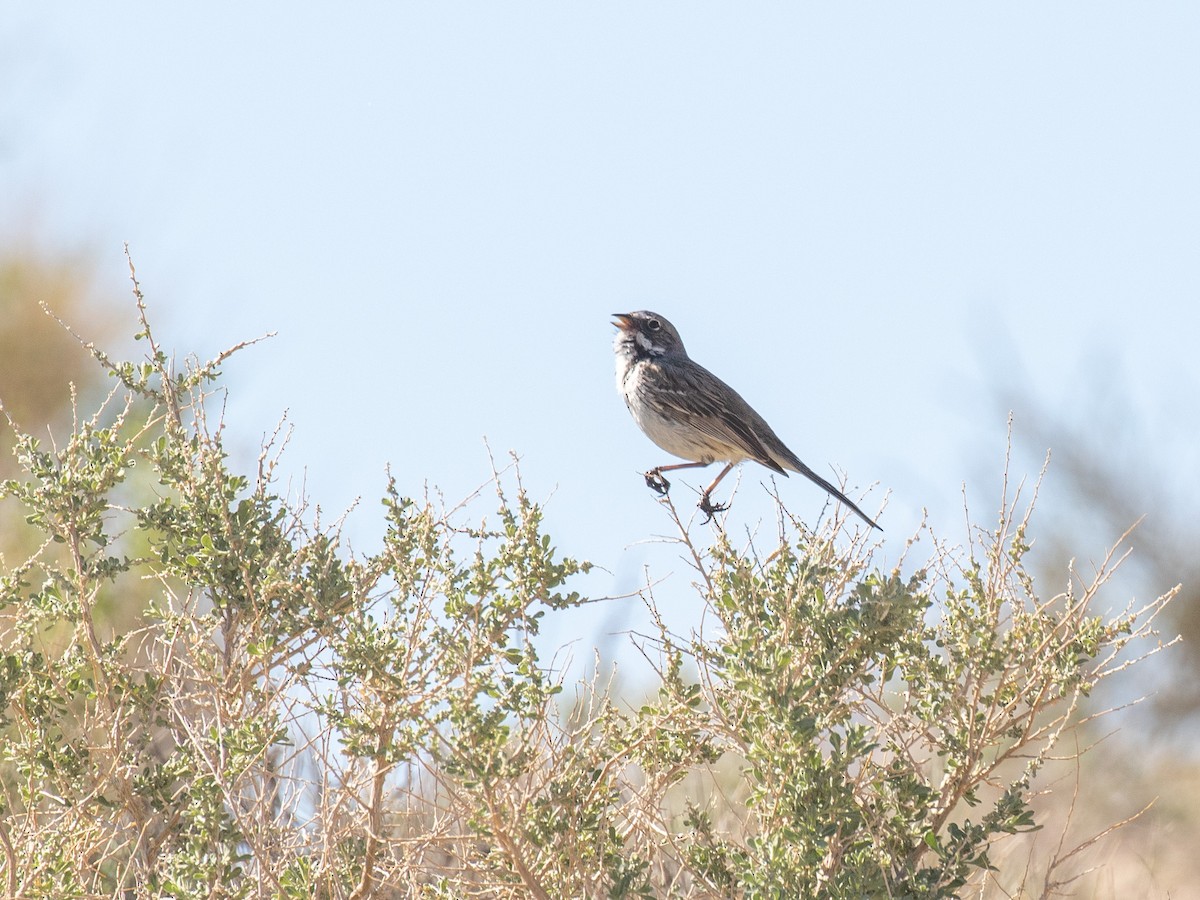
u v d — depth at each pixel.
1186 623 21.58
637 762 10.42
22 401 18.28
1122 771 17.97
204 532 10.24
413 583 9.61
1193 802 17.36
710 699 9.92
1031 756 10.02
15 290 18.86
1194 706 19.92
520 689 9.31
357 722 9.16
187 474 10.31
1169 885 14.12
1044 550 23.53
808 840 8.95
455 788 9.80
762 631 9.58
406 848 9.77
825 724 9.52
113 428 10.46
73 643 10.48
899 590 9.60
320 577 9.91
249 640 9.96
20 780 10.99
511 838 8.98
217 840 9.33
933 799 10.02
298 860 9.23
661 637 10.01
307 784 10.53
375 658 9.17
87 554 11.38
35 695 10.02
